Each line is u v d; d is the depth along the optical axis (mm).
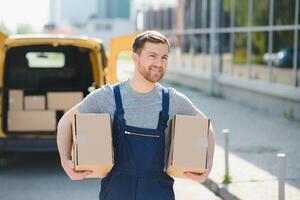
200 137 3645
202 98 20141
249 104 17922
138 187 3656
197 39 23297
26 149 9492
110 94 3742
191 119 3641
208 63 21828
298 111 14961
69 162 3678
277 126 13812
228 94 19797
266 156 10289
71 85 10812
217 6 20750
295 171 9086
